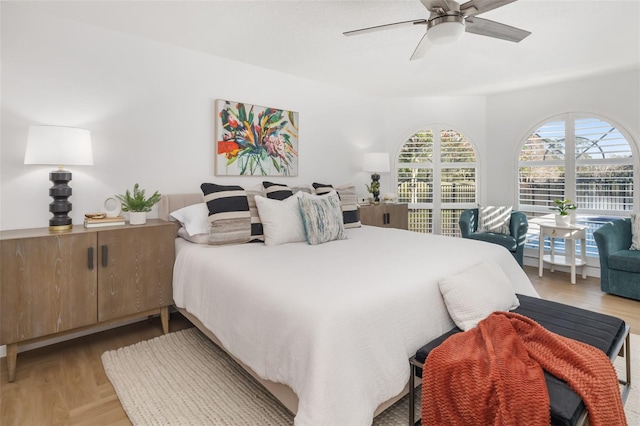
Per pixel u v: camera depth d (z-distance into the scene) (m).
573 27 2.74
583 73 3.97
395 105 5.14
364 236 3.00
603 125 4.13
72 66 2.57
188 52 3.14
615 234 3.54
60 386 1.95
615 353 1.56
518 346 1.37
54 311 2.12
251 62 3.50
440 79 4.16
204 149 3.27
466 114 5.09
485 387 1.19
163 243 2.57
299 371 1.33
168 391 1.86
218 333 1.92
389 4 2.36
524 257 4.80
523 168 4.77
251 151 3.55
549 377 1.23
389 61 3.50
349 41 2.99
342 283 1.64
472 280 1.80
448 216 5.18
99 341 2.53
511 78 4.14
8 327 1.96
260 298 1.61
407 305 1.59
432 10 1.99
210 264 2.14
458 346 1.42
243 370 2.08
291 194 3.20
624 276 3.30
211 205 2.62
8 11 2.32
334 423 1.23
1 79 2.31
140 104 2.89
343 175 4.58
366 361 1.37
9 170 2.36
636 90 3.88
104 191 2.74
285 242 2.65
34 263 2.05
